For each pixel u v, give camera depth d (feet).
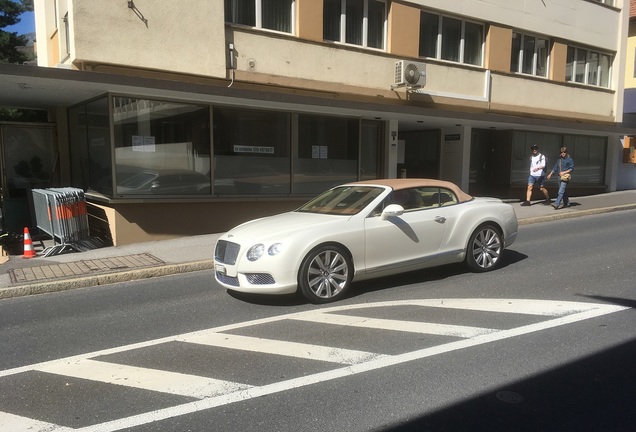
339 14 43.70
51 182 43.42
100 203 35.65
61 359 15.48
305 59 41.32
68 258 29.09
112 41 32.19
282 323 18.11
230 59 37.70
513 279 23.61
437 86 49.85
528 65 58.44
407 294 21.42
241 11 38.63
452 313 18.74
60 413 12.07
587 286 22.24
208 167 36.91
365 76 44.80
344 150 44.55
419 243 22.59
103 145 34.40
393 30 45.98
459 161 55.57
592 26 63.31
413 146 61.05
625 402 12.07
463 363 14.32
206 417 11.71
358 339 16.31
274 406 12.14
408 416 11.55
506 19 54.13
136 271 25.81
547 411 11.70
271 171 40.14
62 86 30.55
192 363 14.82
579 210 47.55
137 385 13.47
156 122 34.47
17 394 13.14
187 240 34.27
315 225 20.58
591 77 65.82
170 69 34.53
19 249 34.42
